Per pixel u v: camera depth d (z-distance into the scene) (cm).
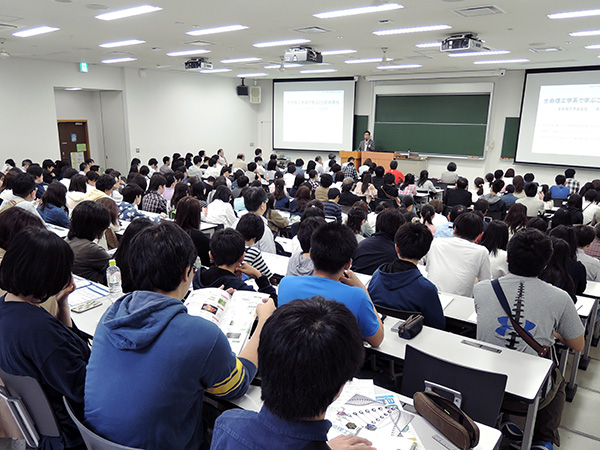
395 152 1209
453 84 1097
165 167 938
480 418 149
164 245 122
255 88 1380
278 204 585
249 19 557
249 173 930
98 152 1192
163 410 108
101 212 270
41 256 132
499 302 197
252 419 82
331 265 175
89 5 495
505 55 811
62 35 672
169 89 1193
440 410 127
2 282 132
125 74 1095
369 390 147
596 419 262
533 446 212
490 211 658
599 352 341
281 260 331
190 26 602
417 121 1163
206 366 112
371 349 183
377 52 804
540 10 488
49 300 168
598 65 919
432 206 467
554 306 191
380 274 221
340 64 978
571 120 972
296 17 544
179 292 129
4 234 211
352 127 1263
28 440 144
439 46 729
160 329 110
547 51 757
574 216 415
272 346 78
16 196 421
